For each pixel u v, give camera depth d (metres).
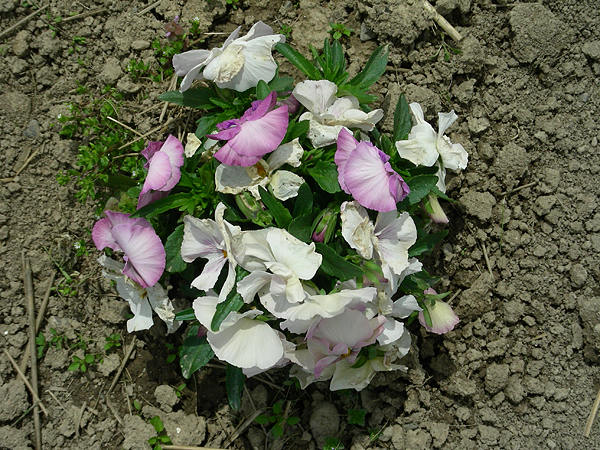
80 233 0.63
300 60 0.56
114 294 0.63
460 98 0.65
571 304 0.64
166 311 0.55
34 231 0.63
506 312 0.65
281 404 0.63
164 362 0.63
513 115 0.65
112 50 0.64
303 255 0.49
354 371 0.53
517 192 0.65
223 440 0.63
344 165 0.50
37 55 0.64
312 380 0.55
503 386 0.64
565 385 0.65
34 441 0.62
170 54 0.63
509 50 0.65
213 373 0.64
